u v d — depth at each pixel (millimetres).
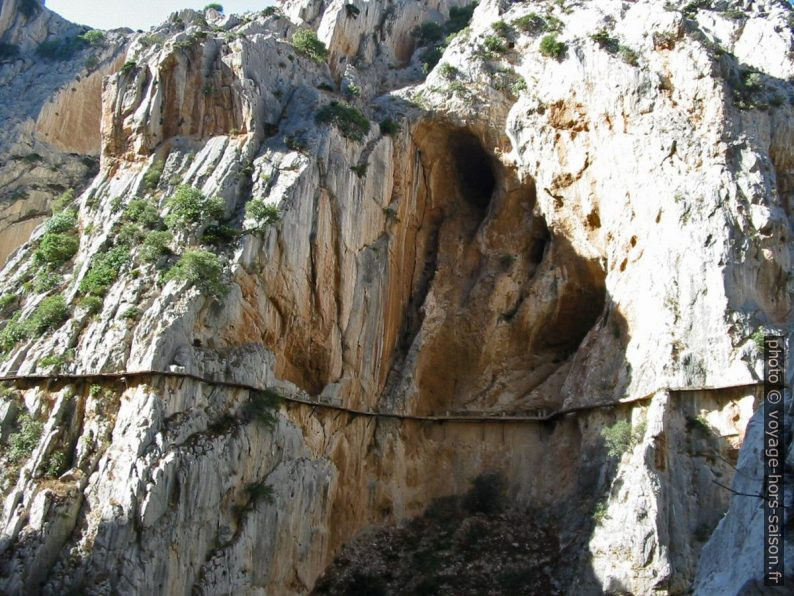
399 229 51281
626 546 38219
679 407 40250
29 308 43594
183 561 35656
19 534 34844
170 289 40531
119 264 43312
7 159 65438
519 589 41031
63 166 67562
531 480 46562
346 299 46781
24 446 37594
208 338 40500
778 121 46188
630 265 45188
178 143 48531
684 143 44406
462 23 67938
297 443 41688
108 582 33938
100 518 35062
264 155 47156
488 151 52750
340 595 41688
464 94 53094
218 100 49000
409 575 43188
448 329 51219
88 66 71938
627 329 44438
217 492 37438
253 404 40500
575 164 48281
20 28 75188
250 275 42719
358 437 46469
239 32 54000
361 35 63156
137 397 37531
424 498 47656
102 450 37062
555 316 49875
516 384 49844
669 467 39000
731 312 40562
